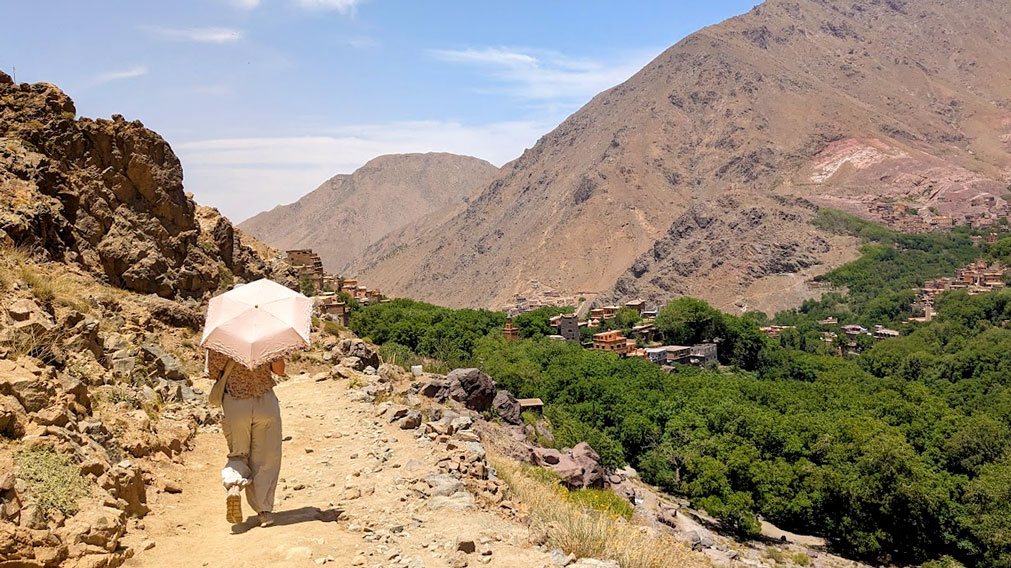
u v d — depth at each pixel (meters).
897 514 49.09
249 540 8.19
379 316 101.88
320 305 36.34
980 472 56.91
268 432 9.00
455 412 21.38
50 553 6.80
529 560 7.89
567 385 72.75
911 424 70.19
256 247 44.28
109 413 11.46
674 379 94.62
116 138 25.30
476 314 142.12
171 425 13.16
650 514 32.16
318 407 16.89
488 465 12.85
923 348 150.38
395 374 23.78
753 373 146.88
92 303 18.25
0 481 7.02
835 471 50.88
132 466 9.73
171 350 20.09
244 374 8.93
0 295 13.10
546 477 18.70
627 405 68.12
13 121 23.39
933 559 48.88
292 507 9.69
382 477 10.88
